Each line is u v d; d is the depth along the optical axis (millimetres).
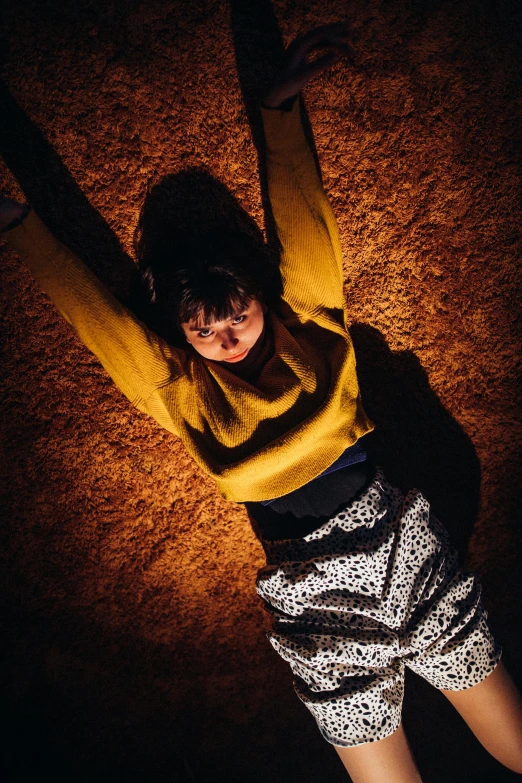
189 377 1026
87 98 1135
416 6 1140
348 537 1027
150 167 1161
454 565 1100
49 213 1157
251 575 1407
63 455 1282
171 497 1337
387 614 1035
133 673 1413
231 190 1182
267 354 1053
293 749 1491
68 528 1322
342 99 1165
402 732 1123
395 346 1288
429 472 1365
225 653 1439
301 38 931
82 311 957
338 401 1011
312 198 1015
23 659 1361
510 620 1484
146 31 1123
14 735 1378
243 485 1024
